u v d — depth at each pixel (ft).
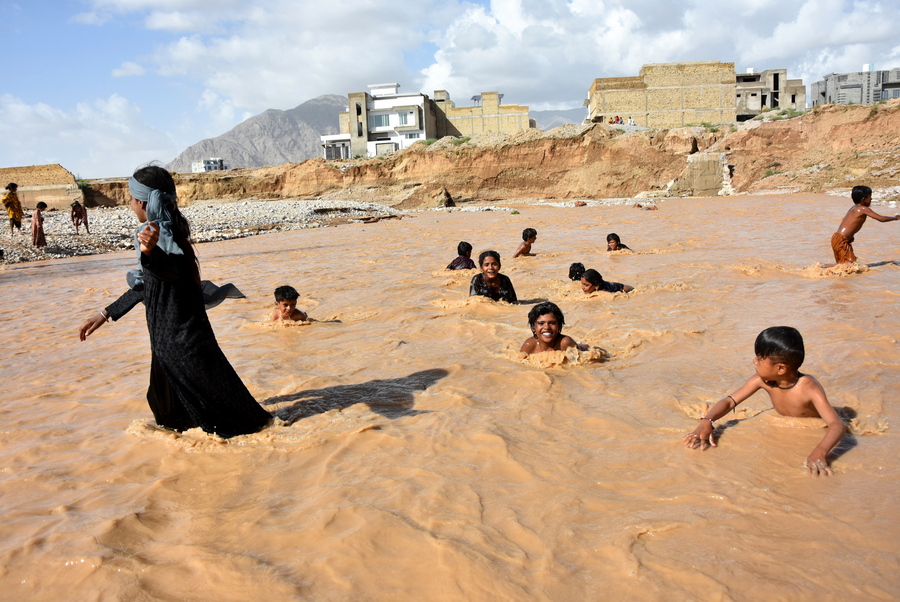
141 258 13.93
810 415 14.69
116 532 11.07
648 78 220.02
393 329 27.02
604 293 31.42
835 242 35.19
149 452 14.84
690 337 22.76
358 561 9.79
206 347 15.24
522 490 11.92
